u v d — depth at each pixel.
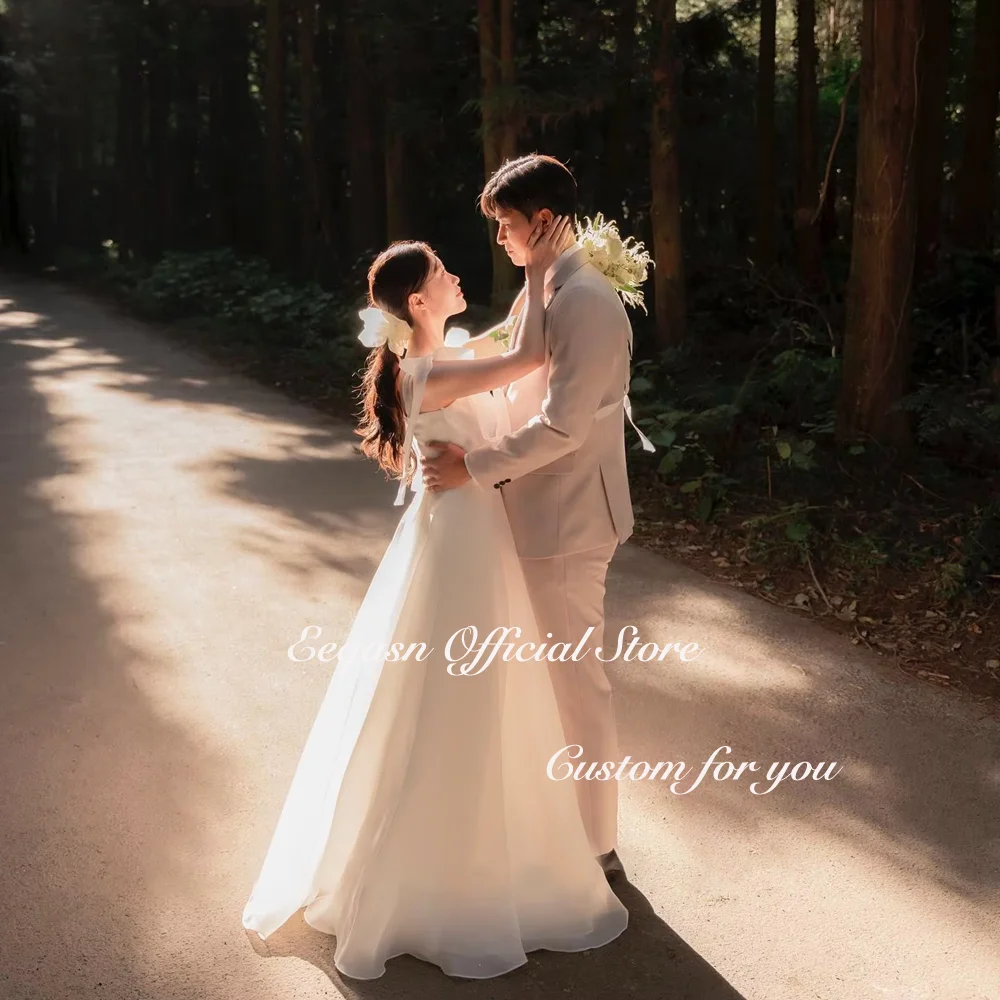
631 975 2.56
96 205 32.00
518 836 2.67
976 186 10.95
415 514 2.74
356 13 13.73
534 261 2.65
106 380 11.03
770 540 5.50
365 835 2.65
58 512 6.22
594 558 2.74
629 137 13.51
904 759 3.57
